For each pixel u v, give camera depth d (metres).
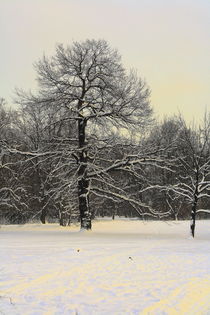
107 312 9.48
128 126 31.34
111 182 33.19
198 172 30.36
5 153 31.72
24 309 9.55
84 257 16.30
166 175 42.56
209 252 18.47
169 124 37.25
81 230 31.42
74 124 32.88
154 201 56.34
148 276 13.28
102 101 30.94
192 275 13.52
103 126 31.83
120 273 13.62
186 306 10.07
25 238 23.73
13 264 14.48
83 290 11.40
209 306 10.11
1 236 25.47
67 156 32.16
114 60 31.50
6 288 11.38
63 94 31.05
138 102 30.78
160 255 17.31
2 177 44.44
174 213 52.03
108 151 32.16
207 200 54.69
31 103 31.08
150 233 34.62
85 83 31.53
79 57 31.12
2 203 42.47
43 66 31.09
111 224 42.56
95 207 48.03
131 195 32.22
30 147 37.34
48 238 23.92
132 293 11.20
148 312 9.52
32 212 45.38
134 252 17.97
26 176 42.47
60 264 14.74
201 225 40.78
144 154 31.42
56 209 47.47
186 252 18.34
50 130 31.77
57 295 10.82
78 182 31.86
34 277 12.69
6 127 41.88
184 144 33.47
